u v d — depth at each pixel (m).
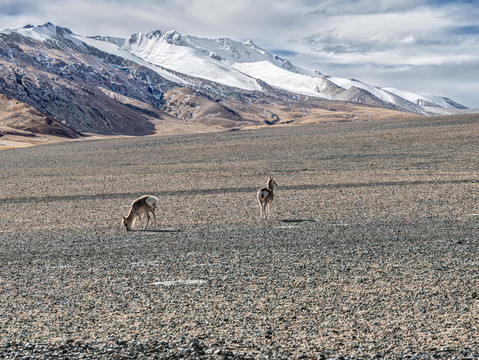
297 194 25.84
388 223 17.62
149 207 18.05
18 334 7.84
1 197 27.31
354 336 7.52
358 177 31.53
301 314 8.59
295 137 55.38
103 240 15.83
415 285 10.15
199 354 6.93
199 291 10.09
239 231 16.88
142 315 8.71
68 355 6.96
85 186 31.06
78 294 10.05
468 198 22.95
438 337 7.40
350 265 11.92
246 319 8.39
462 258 12.31
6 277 11.50
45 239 16.11
